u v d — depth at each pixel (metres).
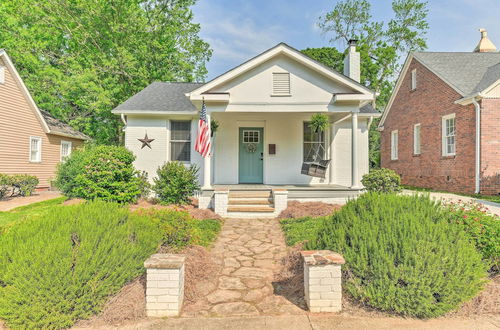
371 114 10.29
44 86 16.81
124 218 3.86
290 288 3.59
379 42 26.55
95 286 2.89
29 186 12.40
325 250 3.41
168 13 20.41
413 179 15.12
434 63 13.89
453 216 3.98
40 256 2.82
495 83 10.28
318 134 11.02
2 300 2.64
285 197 7.96
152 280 2.97
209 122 8.70
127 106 10.55
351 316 2.92
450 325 2.78
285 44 8.42
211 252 4.96
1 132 12.76
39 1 16.78
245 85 8.71
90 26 17.58
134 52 18.44
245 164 11.02
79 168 9.84
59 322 2.70
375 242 3.14
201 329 2.73
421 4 24.88
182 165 9.09
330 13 27.20
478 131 10.51
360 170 10.65
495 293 3.20
